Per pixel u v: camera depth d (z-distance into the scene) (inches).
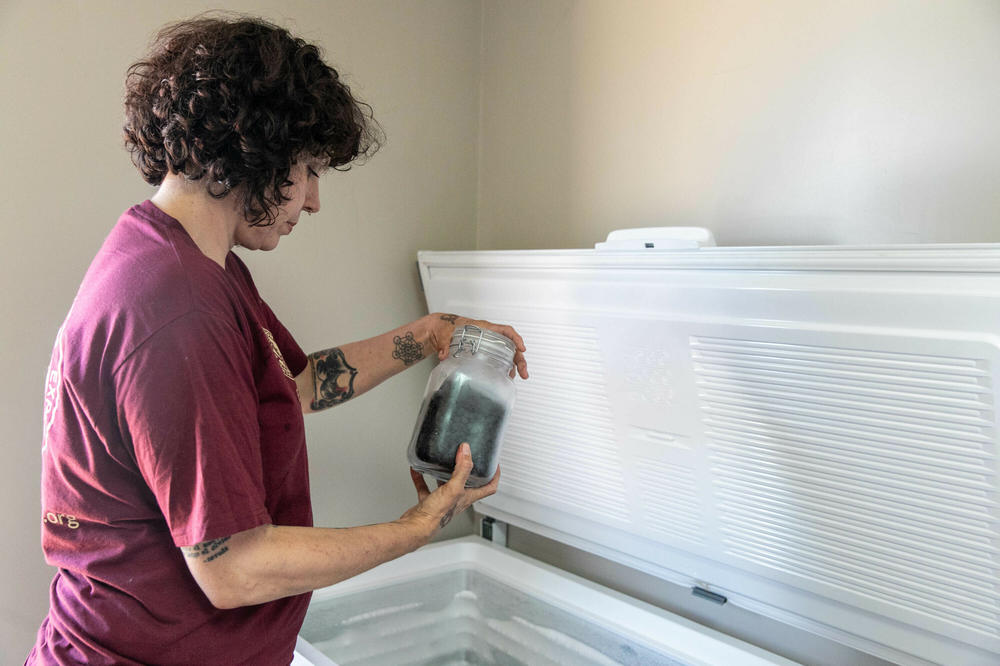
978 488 47.6
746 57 66.5
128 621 37.5
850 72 59.9
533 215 87.4
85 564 37.5
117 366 33.2
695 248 54.5
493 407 47.1
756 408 56.7
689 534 67.5
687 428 62.1
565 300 66.6
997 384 43.9
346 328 81.6
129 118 39.1
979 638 51.9
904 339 46.6
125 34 65.0
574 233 82.8
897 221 57.7
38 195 61.3
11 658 63.0
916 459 49.8
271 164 37.2
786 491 58.1
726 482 61.7
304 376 56.2
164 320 33.3
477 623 77.1
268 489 42.4
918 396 47.9
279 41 37.5
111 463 36.0
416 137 86.0
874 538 54.5
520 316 71.3
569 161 82.8
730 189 68.2
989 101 52.7
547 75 84.7
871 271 46.8
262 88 35.6
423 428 47.4
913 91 56.4
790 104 63.6
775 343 53.1
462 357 48.3
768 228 65.6
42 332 62.4
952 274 43.8
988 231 53.2
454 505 44.6
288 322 76.7
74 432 35.7
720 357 56.9
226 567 33.8
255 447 36.1
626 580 81.5
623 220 77.6
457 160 91.0
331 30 77.1
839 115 60.7
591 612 75.7
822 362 51.4
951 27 54.3
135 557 37.4
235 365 35.4
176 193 38.6
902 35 56.8
